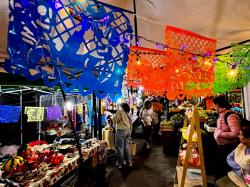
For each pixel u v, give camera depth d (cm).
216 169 443
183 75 302
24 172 291
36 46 135
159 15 346
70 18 153
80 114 764
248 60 372
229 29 348
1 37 192
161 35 412
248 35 363
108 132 820
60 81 143
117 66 174
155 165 663
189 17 332
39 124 607
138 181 539
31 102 601
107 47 169
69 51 149
